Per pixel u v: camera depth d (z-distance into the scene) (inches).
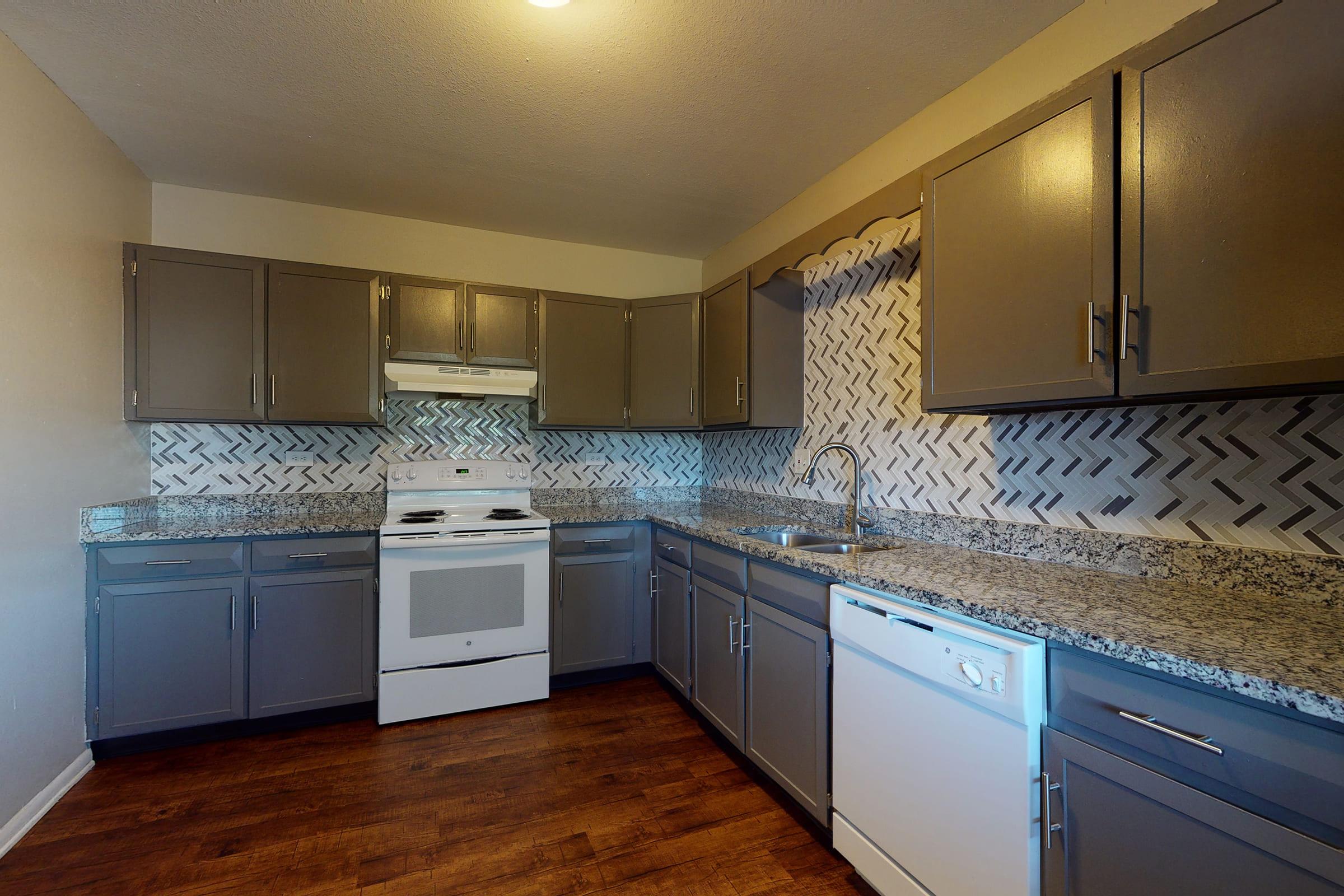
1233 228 40.6
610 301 129.3
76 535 83.0
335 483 118.8
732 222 125.8
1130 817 38.6
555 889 62.1
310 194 112.3
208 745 92.4
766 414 110.3
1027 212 55.1
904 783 55.3
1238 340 40.4
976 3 63.1
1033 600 49.3
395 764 86.7
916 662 53.0
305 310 106.3
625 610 117.8
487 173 103.1
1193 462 54.7
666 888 62.4
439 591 101.7
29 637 72.3
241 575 92.9
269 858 66.4
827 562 66.8
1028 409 62.8
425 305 114.3
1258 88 39.4
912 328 86.4
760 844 69.7
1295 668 32.9
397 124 87.2
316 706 96.7
